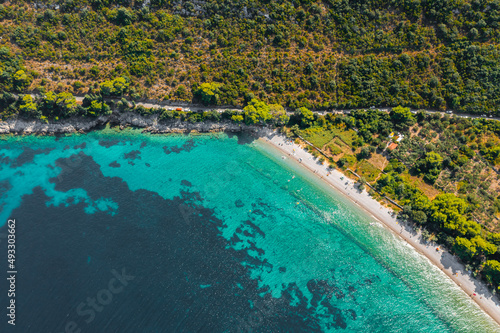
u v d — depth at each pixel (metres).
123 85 105.88
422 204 95.00
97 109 107.19
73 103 106.00
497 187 99.12
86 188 99.81
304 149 107.38
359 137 108.06
